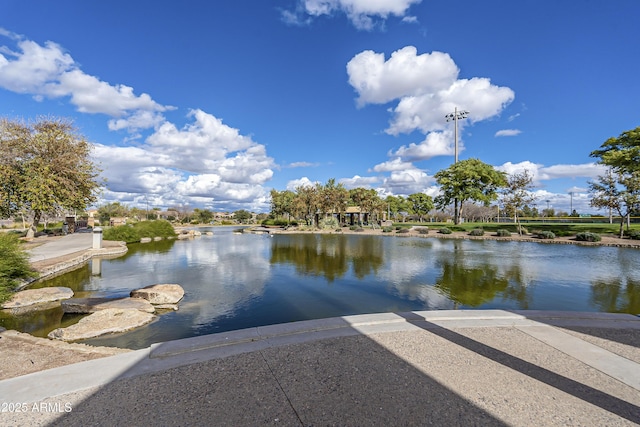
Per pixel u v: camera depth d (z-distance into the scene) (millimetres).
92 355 3453
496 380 2801
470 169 37406
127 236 24078
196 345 3467
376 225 46562
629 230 25156
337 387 2662
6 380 2760
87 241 20031
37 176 18422
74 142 21250
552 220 56062
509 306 7230
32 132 19781
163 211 77375
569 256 15477
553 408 2377
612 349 3496
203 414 2270
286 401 2451
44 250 15383
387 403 2428
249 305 7480
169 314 6777
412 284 9602
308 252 17969
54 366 3152
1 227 32688
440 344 3607
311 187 45531
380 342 3660
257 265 13430
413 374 2902
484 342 3670
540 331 4035
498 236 26344
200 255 16812
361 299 7957
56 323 6000
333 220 43469
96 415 2252
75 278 10562
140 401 2439
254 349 3461
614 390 2650
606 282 9656
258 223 79125
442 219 68875
